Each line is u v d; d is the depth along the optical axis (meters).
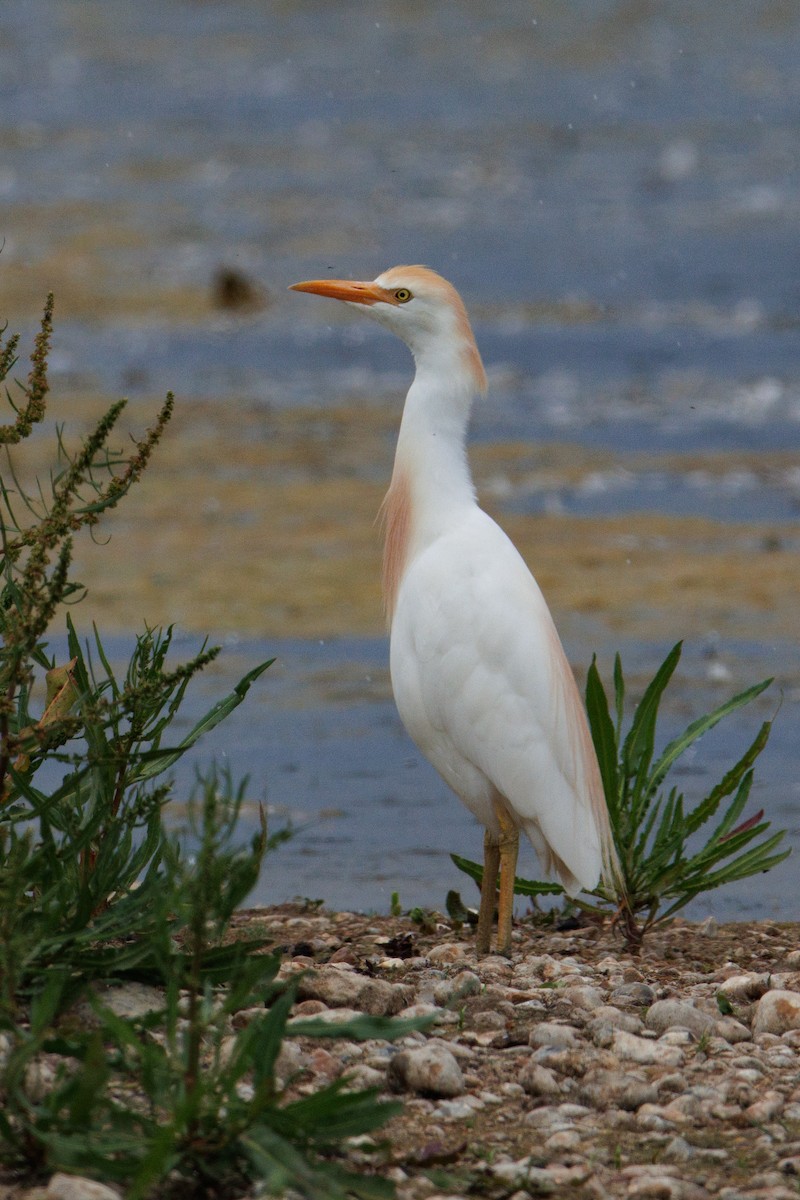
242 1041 5.37
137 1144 5.03
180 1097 5.23
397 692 8.31
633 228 44.78
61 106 66.50
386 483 22.88
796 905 9.98
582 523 20.81
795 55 74.81
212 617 16.50
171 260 40.59
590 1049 6.43
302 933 8.59
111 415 6.14
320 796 11.83
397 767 12.52
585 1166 5.48
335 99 66.81
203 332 34.03
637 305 36.50
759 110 62.81
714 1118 5.91
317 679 14.69
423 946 8.47
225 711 6.95
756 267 39.94
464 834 11.09
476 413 27.58
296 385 29.69
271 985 6.12
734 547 19.64
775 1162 5.54
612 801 8.51
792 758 12.55
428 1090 6.03
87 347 32.34
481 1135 5.75
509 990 7.16
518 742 7.87
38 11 92.31
